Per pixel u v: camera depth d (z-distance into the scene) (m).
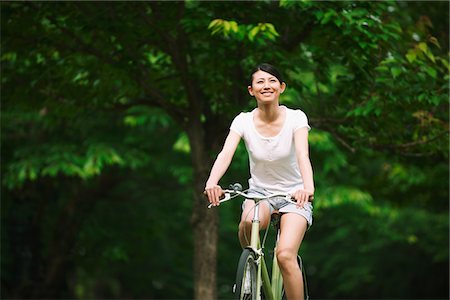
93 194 22.12
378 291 36.53
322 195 19.30
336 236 30.25
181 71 13.19
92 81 13.43
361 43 11.59
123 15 12.47
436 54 13.64
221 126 14.05
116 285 36.59
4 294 22.66
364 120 13.03
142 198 23.75
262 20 12.12
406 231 26.22
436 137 12.97
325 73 13.14
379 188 21.58
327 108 13.56
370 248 31.34
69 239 22.14
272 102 7.16
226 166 7.21
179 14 12.24
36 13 12.75
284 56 12.34
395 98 12.26
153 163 21.30
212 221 13.78
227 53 12.53
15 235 22.91
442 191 20.83
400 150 13.82
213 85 13.33
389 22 12.23
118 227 22.94
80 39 13.06
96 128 19.91
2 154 20.44
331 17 11.37
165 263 28.00
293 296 7.26
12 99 14.44
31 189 21.91
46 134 20.08
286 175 7.41
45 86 14.15
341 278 35.66
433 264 34.09
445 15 15.88
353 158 18.98
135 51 13.01
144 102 14.48
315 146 18.23
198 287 13.64
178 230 25.06
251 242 7.11
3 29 13.03
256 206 7.22
